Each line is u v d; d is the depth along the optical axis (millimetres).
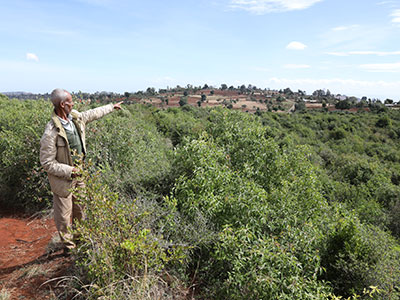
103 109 3182
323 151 25781
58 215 2752
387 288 2855
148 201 3262
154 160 5363
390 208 10609
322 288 2547
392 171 19906
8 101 13477
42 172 4098
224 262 2742
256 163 4355
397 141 42188
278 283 2367
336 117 49531
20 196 4234
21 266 2740
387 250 3449
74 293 2291
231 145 4535
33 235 3434
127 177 4027
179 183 3385
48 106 5402
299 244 2854
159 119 25391
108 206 2150
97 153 4629
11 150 4406
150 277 2150
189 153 3799
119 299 1901
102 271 2008
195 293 2549
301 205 3787
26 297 2289
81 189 2277
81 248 2277
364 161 17359
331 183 11078
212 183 3262
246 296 2379
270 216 3281
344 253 3295
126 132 5488
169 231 2797
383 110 60531
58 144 2633
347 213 4270
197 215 3008
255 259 2406
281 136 32250
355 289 2992
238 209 3061
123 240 2121
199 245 2834
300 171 4535
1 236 3344
